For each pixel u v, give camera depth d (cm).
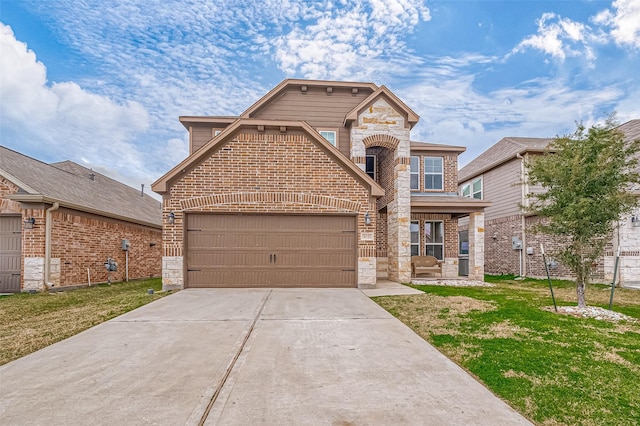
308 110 1447
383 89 1295
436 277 1479
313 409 325
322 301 846
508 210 1805
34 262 1126
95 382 384
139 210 1898
